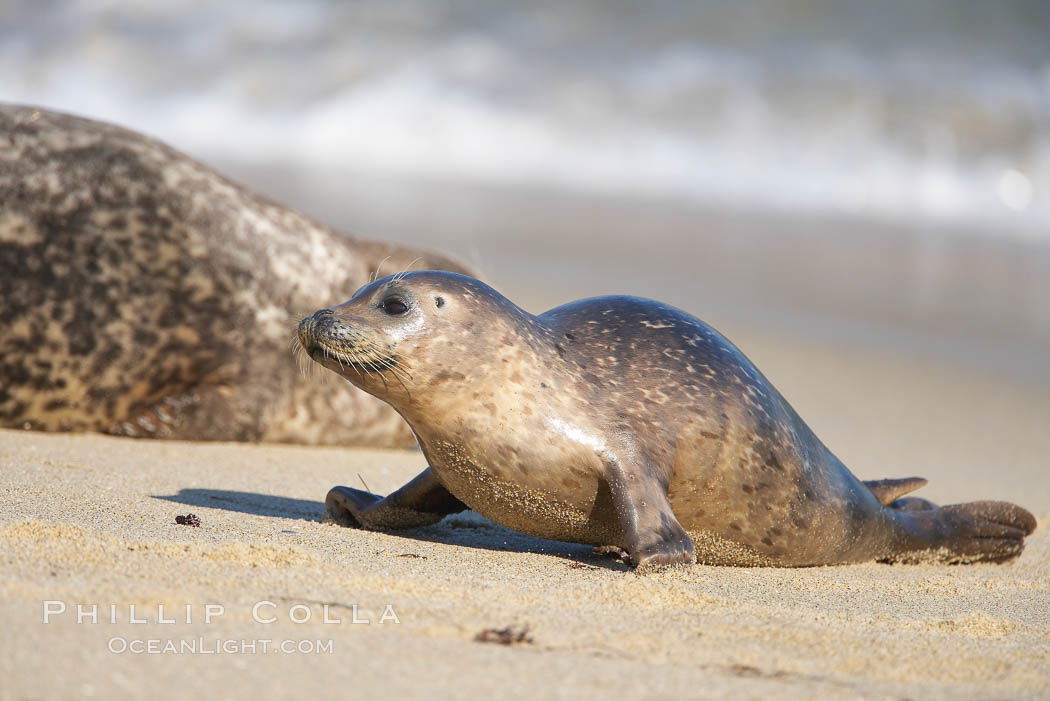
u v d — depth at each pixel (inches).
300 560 556.4
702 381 653.3
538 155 2903.5
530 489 635.5
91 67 3400.6
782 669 457.1
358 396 1053.2
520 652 452.1
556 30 3341.5
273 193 2389.3
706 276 1996.8
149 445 968.9
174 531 609.9
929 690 444.1
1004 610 603.5
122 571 504.1
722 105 2950.3
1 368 957.8
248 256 1032.8
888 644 500.7
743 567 688.4
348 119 3085.6
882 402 1360.7
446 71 3179.1
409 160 2908.5
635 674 437.1
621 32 3314.5
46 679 383.6
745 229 2390.5
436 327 618.2
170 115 3238.2
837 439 1188.5
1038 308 1902.1
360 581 528.4
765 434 656.4
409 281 634.2
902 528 725.9
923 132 2839.6
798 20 3346.5
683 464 638.5
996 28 3304.6
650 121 2940.5
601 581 582.6
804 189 2716.5
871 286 1995.6
